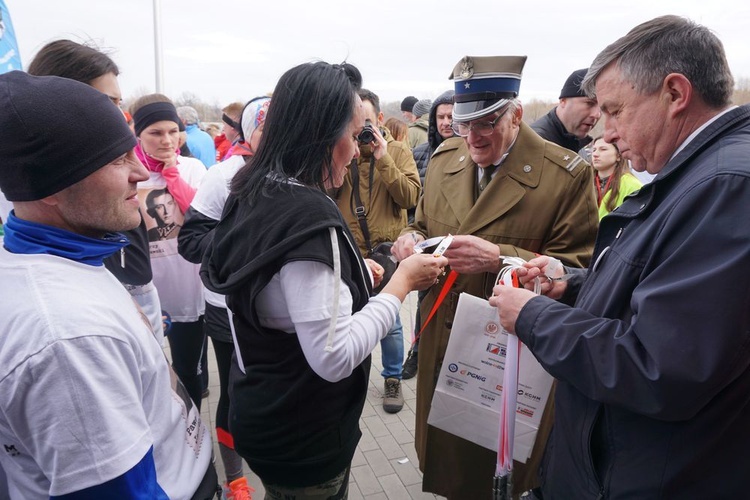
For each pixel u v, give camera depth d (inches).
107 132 34.8
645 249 40.1
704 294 33.0
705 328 32.9
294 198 42.1
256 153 45.9
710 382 33.1
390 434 112.0
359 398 50.8
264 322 45.2
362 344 42.8
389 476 98.0
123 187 36.5
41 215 34.9
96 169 34.3
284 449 47.9
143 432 33.9
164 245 92.7
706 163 37.0
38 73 60.8
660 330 34.4
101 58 63.7
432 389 78.3
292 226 40.5
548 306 44.6
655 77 40.1
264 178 43.9
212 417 115.6
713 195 34.8
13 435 32.5
